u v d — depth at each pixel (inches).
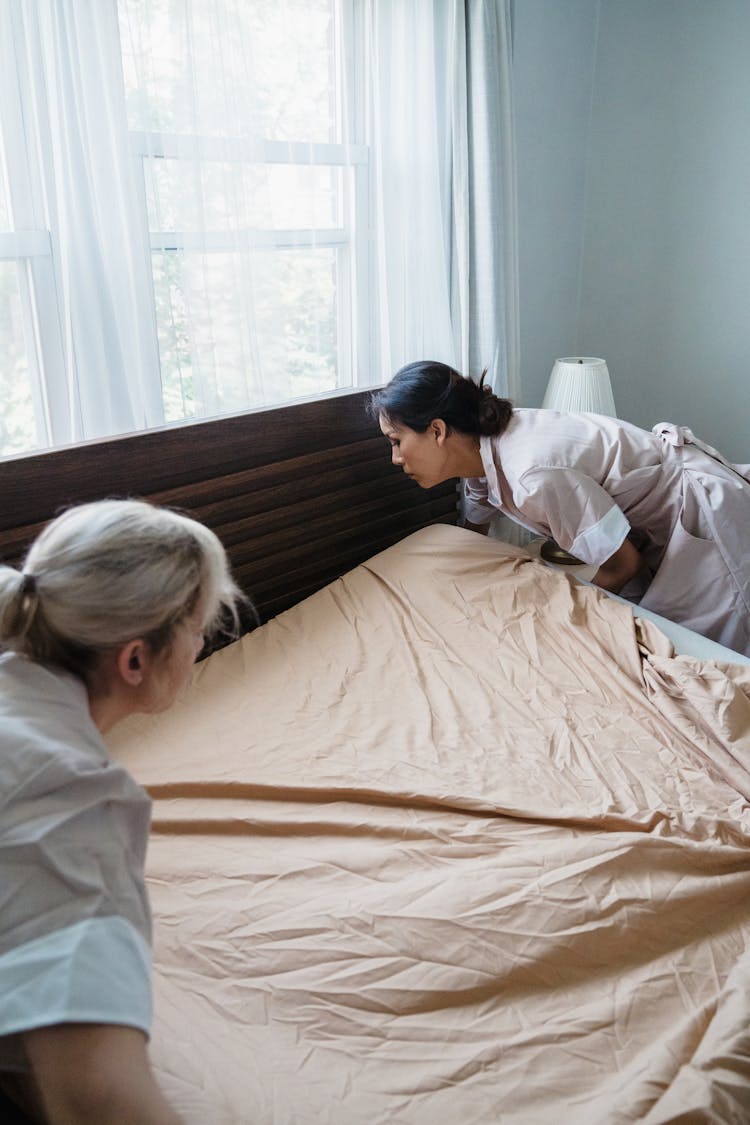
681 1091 34.9
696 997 41.7
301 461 78.6
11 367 63.0
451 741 59.8
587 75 112.2
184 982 40.8
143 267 66.7
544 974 41.8
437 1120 34.9
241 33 68.6
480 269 92.9
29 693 27.0
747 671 61.6
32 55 57.5
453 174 89.0
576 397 97.5
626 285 119.5
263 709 63.7
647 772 56.2
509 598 74.5
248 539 77.0
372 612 75.2
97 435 66.3
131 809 26.7
